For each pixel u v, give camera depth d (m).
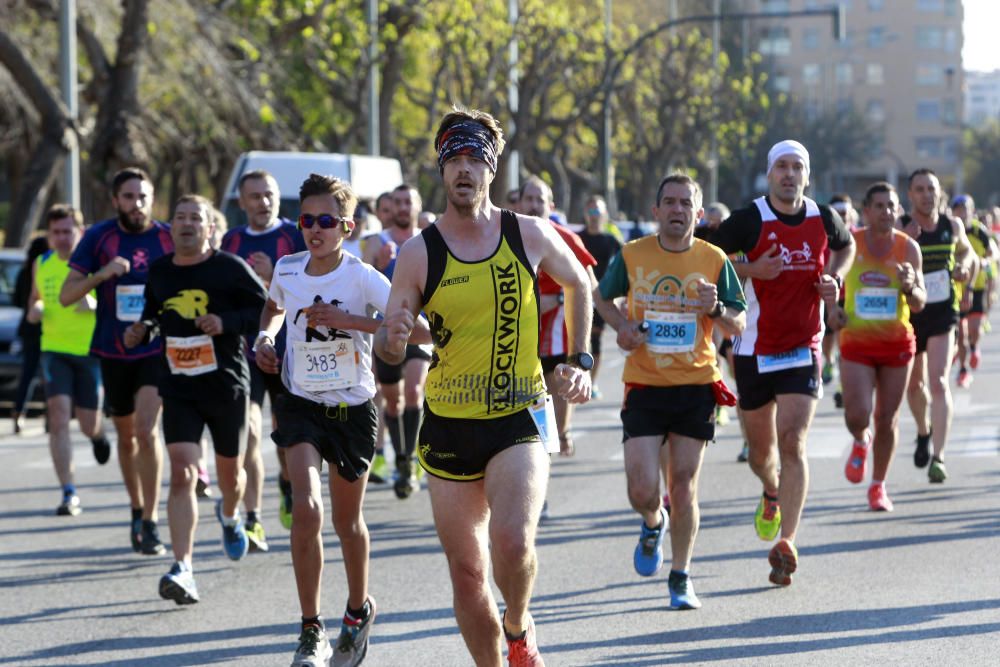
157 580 25.31
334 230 19.58
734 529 29.05
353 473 19.36
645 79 159.25
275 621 22.14
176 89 88.25
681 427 22.27
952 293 34.09
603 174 127.00
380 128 104.38
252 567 26.30
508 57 118.00
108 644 20.86
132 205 27.11
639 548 23.08
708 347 22.45
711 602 22.73
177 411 23.17
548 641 20.52
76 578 25.50
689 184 22.25
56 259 32.31
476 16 114.75
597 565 25.77
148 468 26.84
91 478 37.56
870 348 29.81
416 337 17.80
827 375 55.56
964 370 54.78
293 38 102.50
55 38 82.69
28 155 101.69
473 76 117.06
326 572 25.53
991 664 18.83
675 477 22.25
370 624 19.31
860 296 29.62
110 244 27.27
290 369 19.64
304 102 114.94
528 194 30.28
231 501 24.64
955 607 22.03
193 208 23.16
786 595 23.08
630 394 22.48
